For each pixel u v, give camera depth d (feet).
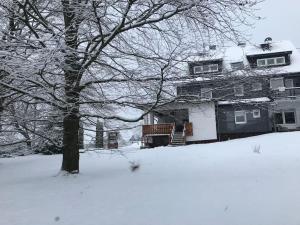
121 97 37.70
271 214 20.67
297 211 20.71
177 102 37.37
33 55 31.24
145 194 28.66
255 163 41.42
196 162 47.57
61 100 34.30
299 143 69.56
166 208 24.04
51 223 23.15
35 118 43.91
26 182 38.01
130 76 36.29
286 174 31.94
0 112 43.68
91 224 22.16
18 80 33.42
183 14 31.27
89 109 41.11
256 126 116.47
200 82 35.88
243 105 38.29
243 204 23.17
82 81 38.55
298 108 119.03
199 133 110.93
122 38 35.35
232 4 30.12
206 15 30.86
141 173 39.19
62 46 29.94
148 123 107.96
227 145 76.23
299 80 121.29
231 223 19.88
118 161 53.93
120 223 21.84
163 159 53.98
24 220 24.53
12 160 67.21
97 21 31.53
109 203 27.02
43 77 31.91
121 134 54.70
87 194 30.63
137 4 31.65
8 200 30.86
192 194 27.14
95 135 47.96
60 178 37.93
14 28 36.17
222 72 35.14
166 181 33.22
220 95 37.32
